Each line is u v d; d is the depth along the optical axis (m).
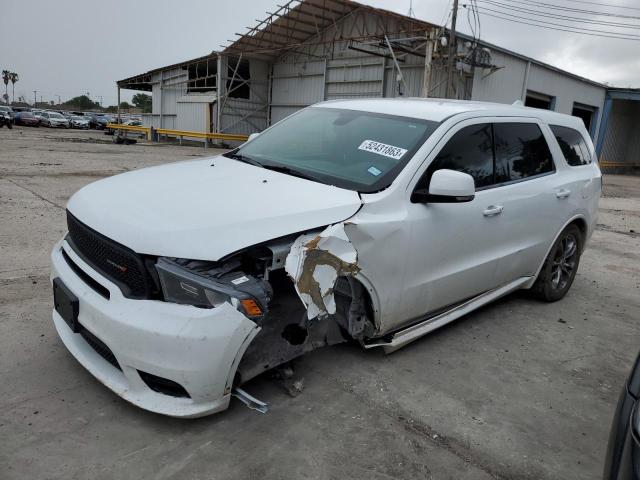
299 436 2.69
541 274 4.83
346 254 2.79
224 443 2.59
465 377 3.45
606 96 29.78
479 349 3.89
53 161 14.48
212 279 2.47
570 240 5.06
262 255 2.63
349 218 2.90
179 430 2.65
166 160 17.22
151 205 2.78
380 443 2.69
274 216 2.70
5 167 12.12
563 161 4.77
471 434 2.84
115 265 2.62
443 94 21.81
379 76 24.52
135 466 2.39
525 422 3.01
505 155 4.06
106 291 2.67
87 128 50.25
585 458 2.73
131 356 2.49
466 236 3.62
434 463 2.58
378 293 3.13
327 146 3.70
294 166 3.54
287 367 3.14
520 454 2.71
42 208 7.43
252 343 2.95
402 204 3.18
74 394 2.88
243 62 30.59
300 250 2.65
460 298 3.87
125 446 2.51
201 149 26.56
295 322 3.12
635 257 7.32
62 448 2.46
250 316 2.48
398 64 22.64
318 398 3.04
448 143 3.53
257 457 2.51
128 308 2.51
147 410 2.57
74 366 3.15
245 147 4.16
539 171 4.46
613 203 14.09
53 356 3.25
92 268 2.77
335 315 3.31
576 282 5.86
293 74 29.25
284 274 3.02
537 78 24.47
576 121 5.21
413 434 2.79
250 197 2.88
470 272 3.77
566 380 3.54
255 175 3.33
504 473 2.56
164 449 2.51
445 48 20.06
